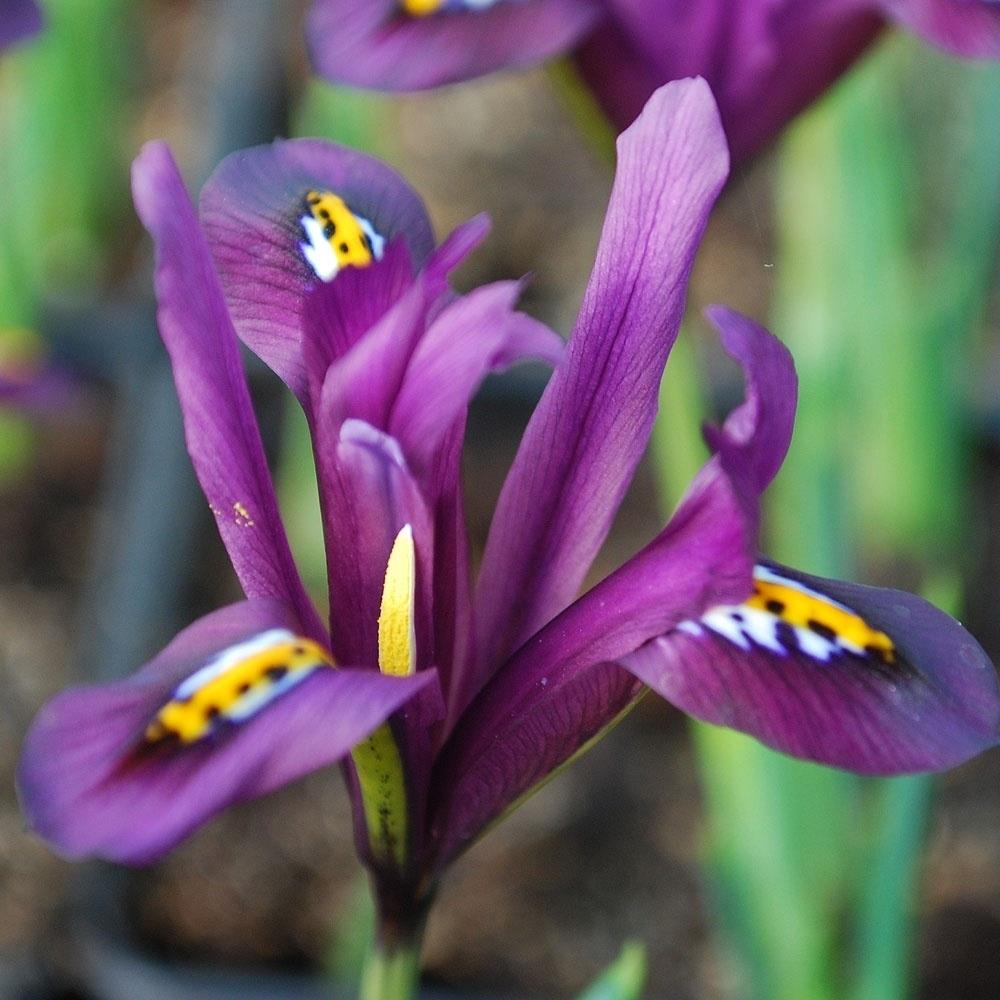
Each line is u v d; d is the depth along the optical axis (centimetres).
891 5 34
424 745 26
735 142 35
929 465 51
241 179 28
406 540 26
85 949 45
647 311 26
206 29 76
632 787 51
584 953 46
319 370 27
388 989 27
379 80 35
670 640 26
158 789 24
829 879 36
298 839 49
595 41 35
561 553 27
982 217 48
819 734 25
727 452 25
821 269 47
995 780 51
